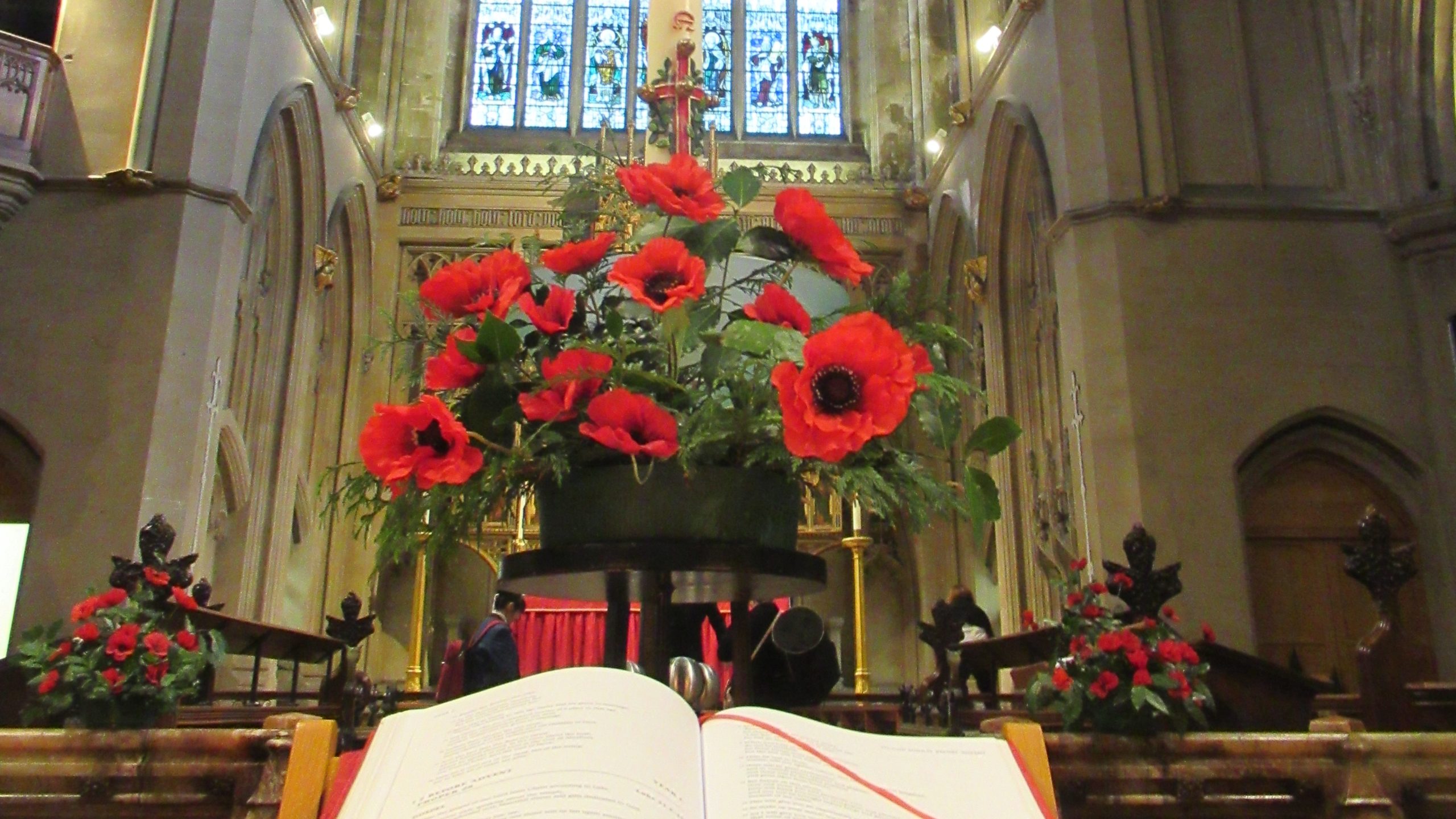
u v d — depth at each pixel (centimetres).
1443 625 1004
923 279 252
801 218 240
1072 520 1162
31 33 1059
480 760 162
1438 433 1032
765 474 227
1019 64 1284
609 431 209
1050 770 214
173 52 1062
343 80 1489
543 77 1888
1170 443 1015
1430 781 223
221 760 226
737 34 1950
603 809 151
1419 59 1072
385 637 1495
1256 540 1045
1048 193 1153
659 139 934
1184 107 1123
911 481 238
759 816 156
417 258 1653
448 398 250
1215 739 228
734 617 311
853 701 757
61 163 1025
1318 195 1100
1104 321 1051
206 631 402
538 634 1431
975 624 1010
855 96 1902
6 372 973
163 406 977
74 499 948
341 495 243
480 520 234
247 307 1207
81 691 343
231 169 1071
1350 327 1059
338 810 162
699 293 216
